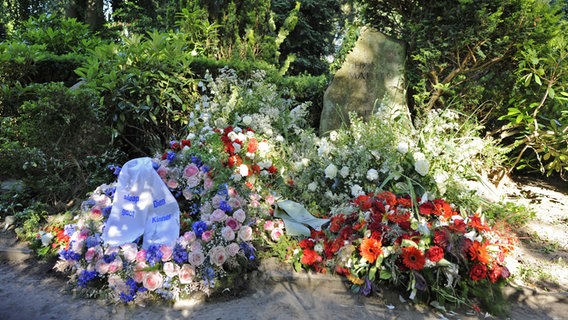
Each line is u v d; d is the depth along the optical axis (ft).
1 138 14.33
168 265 9.82
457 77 18.47
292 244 11.81
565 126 17.47
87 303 9.65
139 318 9.14
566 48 16.88
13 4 49.70
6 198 14.80
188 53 21.25
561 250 13.02
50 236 11.68
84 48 25.63
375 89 17.89
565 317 9.82
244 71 20.75
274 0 43.29
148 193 10.94
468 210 12.84
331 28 49.80
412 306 10.02
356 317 9.47
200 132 15.06
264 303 9.90
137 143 19.24
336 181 14.03
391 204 11.19
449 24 17.22
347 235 10.93
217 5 24.72
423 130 15.14
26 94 17.13
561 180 20.20
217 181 11.82
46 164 13.84
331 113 18.44
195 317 9.20
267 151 14.48
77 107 13.88
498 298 10.16
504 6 16.78
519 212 14.65
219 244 10.50
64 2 45.50
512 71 18.30
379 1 18.70
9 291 10.05
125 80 17.26
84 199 14.02
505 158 18.70
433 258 9.85
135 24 45.68
